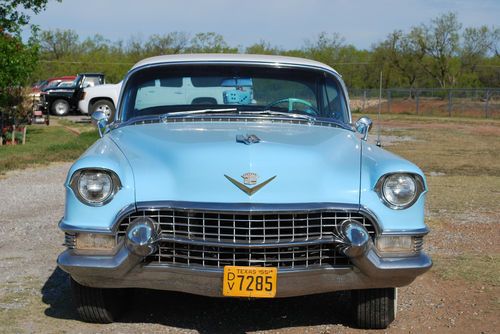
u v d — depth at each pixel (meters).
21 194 10.14
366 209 4.07
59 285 5.48
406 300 5.25
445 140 22.56
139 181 4.10
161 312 4.89
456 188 11.42
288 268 3.99
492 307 5.06
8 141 18.25
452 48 61.25
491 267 6.21
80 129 23.38
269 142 4.35
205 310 4.96
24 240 7.11
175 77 5.43
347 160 4.32
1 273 5.82
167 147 4.33
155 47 63.50
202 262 4.00
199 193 4.02
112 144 4.61
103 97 25.56
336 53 70.25
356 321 4.61
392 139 22.67
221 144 4.29
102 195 4.07
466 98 43.72
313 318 4.82
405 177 4.13
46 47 71.19
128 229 3.98
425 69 62.38
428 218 8.62
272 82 5.43
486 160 16.36
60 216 8.43
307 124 5.14
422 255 4.17
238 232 3.96
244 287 3.93
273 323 4.71
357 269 4.07
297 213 3.99
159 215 4.04
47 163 13.98
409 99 43.56
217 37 62.97
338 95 5.57
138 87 5.44
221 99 5.39
